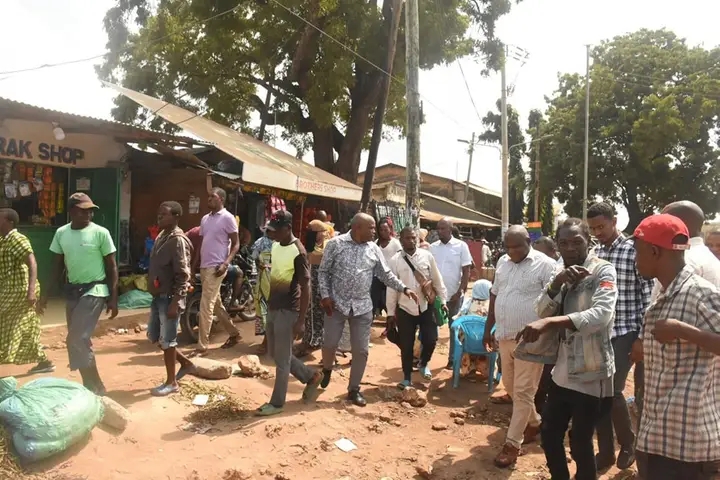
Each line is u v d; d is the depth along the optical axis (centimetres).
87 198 512
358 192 1457
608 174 3412
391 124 2130
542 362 409
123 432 444
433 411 572
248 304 911
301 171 1298
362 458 445
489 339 513
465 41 2033
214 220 694
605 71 3375
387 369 714
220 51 1858
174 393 538
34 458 372
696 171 3341
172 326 535
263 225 1216
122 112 1953
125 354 685
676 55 3341
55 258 514
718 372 260
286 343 514
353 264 559
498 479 425
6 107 748
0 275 547
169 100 1989
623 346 436
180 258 534
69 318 507
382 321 1029
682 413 254
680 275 264
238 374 620
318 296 746
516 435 446
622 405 438
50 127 910
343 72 1712
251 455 429
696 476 255
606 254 459
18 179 888
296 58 1808
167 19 1917
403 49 1809
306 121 2088
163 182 1085
